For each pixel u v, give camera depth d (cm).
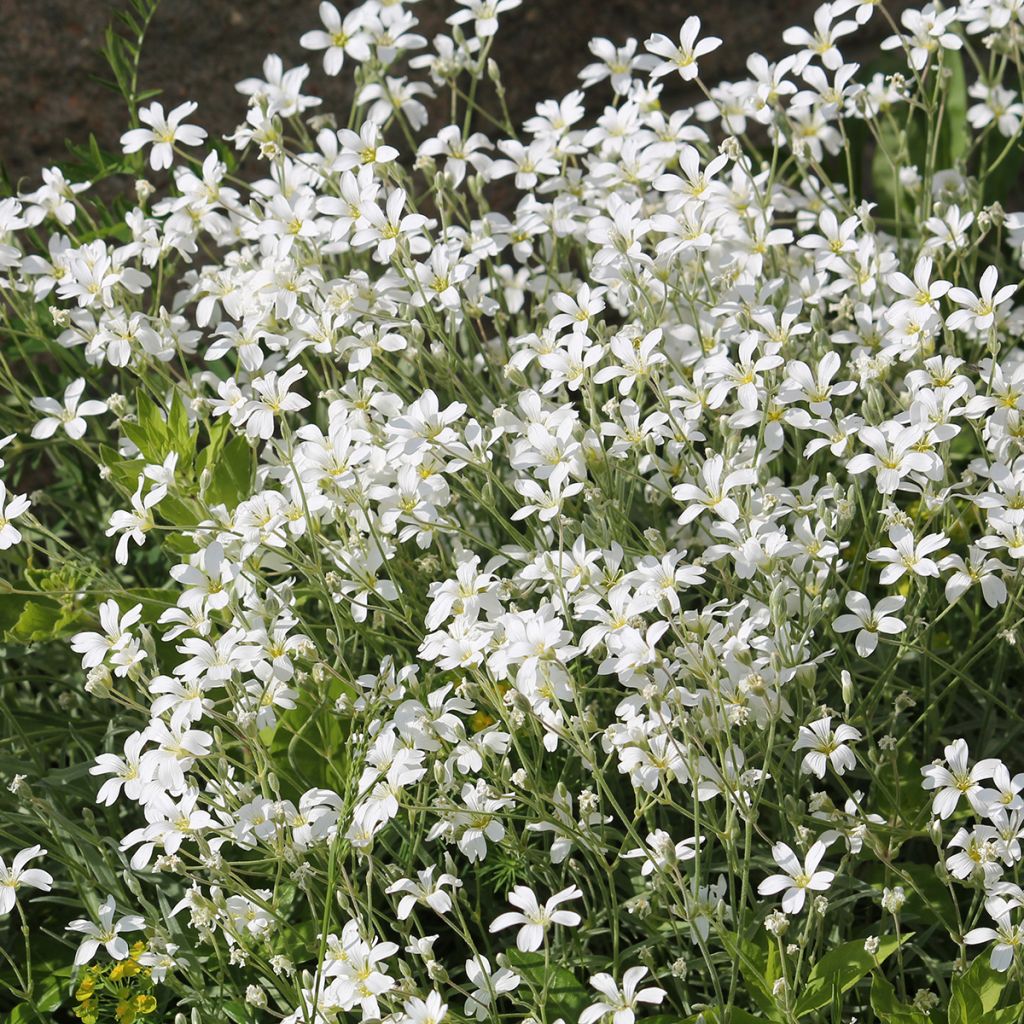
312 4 643
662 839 328
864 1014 377
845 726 354
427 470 410
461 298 483
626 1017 326
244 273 478
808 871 336
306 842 361
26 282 506
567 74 682
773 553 366
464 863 412
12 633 446
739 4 686
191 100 643
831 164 628
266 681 381
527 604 420
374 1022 335
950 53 623
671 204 459
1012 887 333
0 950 391
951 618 461
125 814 452
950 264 520
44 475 620
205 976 405
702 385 419
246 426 449
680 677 364
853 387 402
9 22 618
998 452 387
